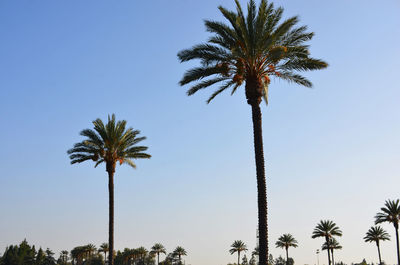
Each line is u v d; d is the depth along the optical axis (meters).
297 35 23.61
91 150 39.25
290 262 178.88
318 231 96.06
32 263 148.12
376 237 96.06
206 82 24.89
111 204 39.41
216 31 22.94
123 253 153.88
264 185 21.58
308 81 24.34
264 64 23.41
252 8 22.41
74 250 148.38
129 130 41.16
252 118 22.59
